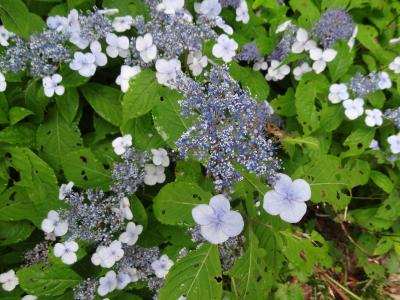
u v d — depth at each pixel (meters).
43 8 0.25
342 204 0.21
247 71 0.25
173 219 0.19
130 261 0.20
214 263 0.18
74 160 0.20
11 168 0.22
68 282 0.19
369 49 0.29
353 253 0.31
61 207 0.21
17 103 0.22
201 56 0.22
